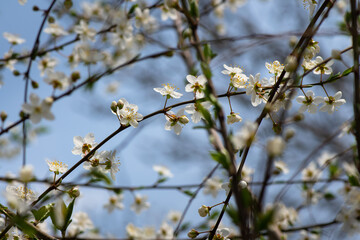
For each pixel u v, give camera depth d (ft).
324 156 5.22
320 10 4.28
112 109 4.39
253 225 3.92
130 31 5.26
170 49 4.98
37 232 4.25
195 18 4.72
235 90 4.44
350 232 4.66
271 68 4.44
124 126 4.39
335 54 4.35
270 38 4.64
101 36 5.28
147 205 5.44
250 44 4.60
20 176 4.33
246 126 4.07
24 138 4.56
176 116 4.46
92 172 4.41
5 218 4.36
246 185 4.15
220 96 4.44
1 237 4.29
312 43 4.45
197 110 4.45
